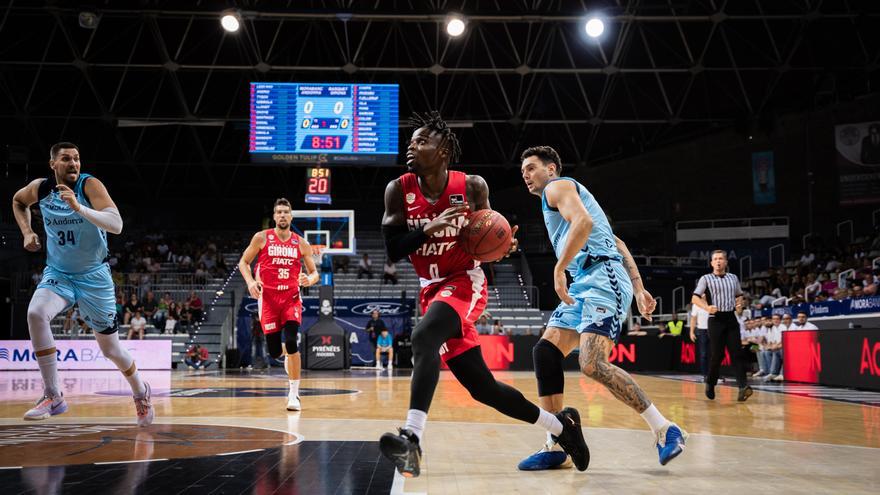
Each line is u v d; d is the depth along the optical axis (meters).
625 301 3.35
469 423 4.99
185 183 27.70
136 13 17.97
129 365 4.53
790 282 16.66
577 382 10.67
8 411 5.81
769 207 20.92
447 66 22.97
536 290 21.12
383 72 22.81
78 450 3.53
